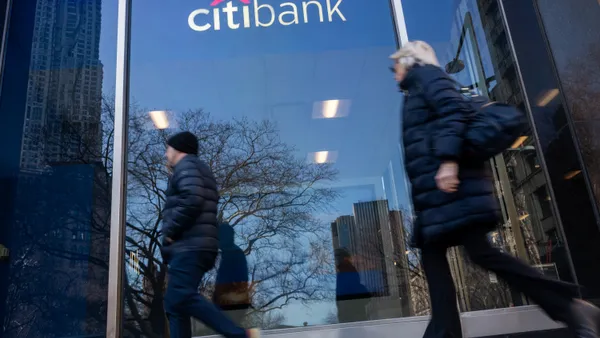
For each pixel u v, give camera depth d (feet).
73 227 11.95
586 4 12.01
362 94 17.75
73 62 13.44
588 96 11.55
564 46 12.04
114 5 14.12
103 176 12.51
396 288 15.24
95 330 11.12
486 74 13.20
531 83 12.17
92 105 13.15
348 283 15.67
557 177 11.30
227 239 16.80
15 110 12.68
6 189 12.04
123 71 13.53
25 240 11.71
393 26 14.94
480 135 6.81
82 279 11.50
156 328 11.60
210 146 17.15
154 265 12.55
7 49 12.98
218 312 8.61
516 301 10.71
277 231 17.30
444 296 7.21
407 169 7.48
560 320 6.59
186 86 16.01
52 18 13.71
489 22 13.41
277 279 15.84
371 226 17.48
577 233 10.82
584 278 10.53
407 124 7.48
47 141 12.64
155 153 14.62
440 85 6.96
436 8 14.44
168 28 15.12
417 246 7.62
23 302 11.23
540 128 11.78
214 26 15.20
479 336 10.50
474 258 6.98
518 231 11.50
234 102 17.11
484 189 6.95
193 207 8.81
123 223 12.44
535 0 12.67
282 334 11.85
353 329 11.84
